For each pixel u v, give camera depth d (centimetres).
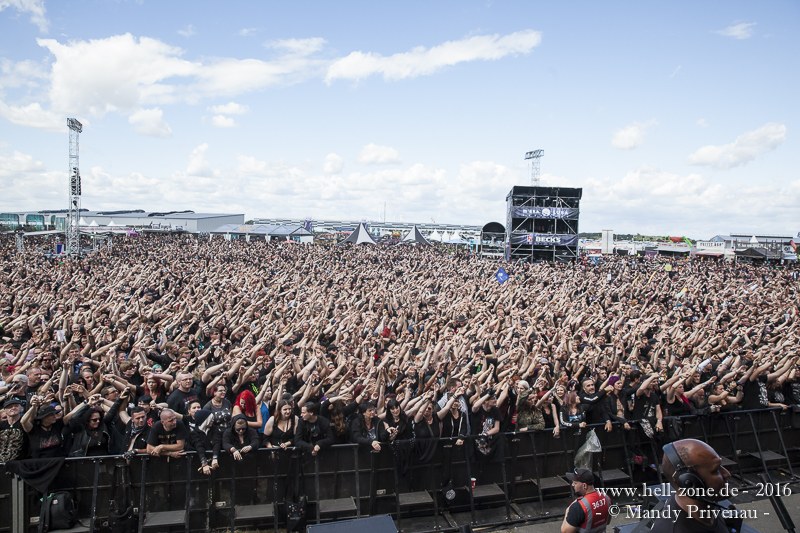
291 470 753
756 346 1450
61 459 676
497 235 6650
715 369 1184
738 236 7844
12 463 654
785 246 6581
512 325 1702
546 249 5244
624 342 1479
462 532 499
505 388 877
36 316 1458
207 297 2092
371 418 801
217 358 1118
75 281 2428
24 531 660
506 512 820
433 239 7544
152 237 7388
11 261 3497
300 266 3669
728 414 976
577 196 5188
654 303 2445
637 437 936
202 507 729
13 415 683
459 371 1073
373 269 3706
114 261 3738
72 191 5219
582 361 1184
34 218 9725
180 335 1285
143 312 1667
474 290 2667
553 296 2638
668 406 974
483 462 843
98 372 922
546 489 869
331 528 444
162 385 898
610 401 936
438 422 835
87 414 731
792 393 1083
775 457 998
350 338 1420
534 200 5228
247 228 8206
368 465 790
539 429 876
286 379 912
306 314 1794
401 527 779
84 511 699
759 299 2594
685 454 353
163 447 703
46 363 1003
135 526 695
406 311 1927
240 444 746
